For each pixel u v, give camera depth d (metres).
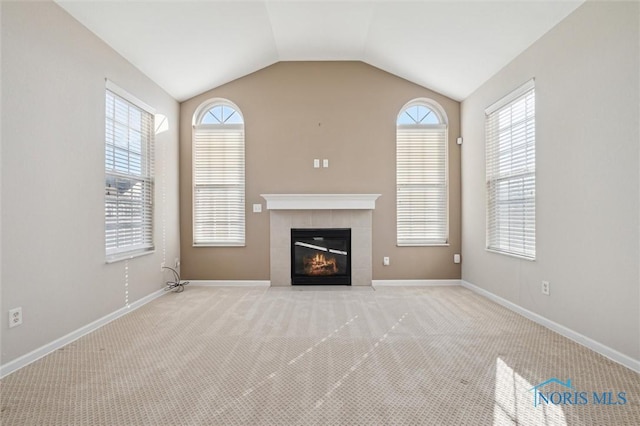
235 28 3.84
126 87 3.68
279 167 4.96
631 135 2.29
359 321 3.35
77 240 2.91
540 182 3.23
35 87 2.49
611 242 2.46
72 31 2.87
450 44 3.86
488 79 4.21
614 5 2.41
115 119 3.54
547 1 2.80
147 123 4.18
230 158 5.03
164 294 4.45
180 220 4.96
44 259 2.57
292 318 3.45
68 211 2.81
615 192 2.42
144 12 3.14
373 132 5.00
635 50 2.26
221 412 1.83
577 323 2.79
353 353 2.59
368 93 5.00
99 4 2.86
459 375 2.23
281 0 3.55
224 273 4.96
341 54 4.81
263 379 2.19
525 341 2.81
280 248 4.95
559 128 2.96
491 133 4.21
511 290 3.75
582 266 2.73
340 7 3.69
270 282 4.95
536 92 3.28
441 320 3.38
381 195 4.99
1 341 2.23
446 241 5.05
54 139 2.67
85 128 3.02
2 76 2.24
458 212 5.02
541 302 3.24
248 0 3.45
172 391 2.04
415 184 5.06
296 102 4.99
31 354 2.44
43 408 1.86
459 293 4.50
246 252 4.96
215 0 3.32
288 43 4.49
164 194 4.52
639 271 2.25
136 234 3.93
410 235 5.05
